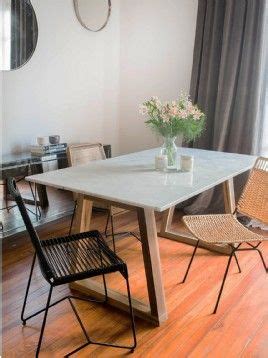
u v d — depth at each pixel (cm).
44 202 327
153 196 182
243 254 285
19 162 297
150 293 197
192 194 188
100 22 403
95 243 196
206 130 367
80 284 229
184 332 192
